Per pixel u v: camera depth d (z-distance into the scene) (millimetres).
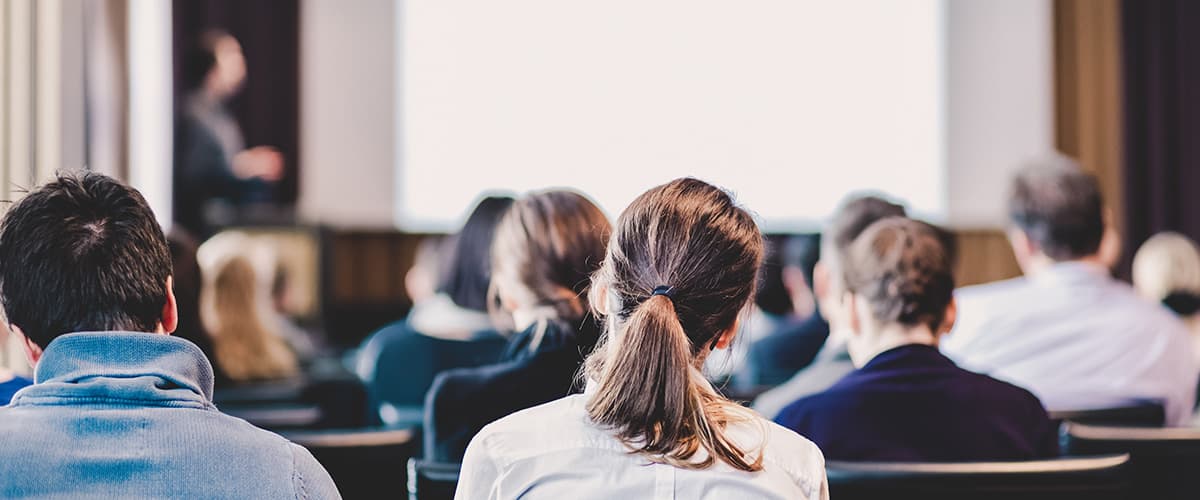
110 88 4414
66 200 1294
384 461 1832
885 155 7359
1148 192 7539
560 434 1347
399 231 6645
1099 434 1947
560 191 2004
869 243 1943
